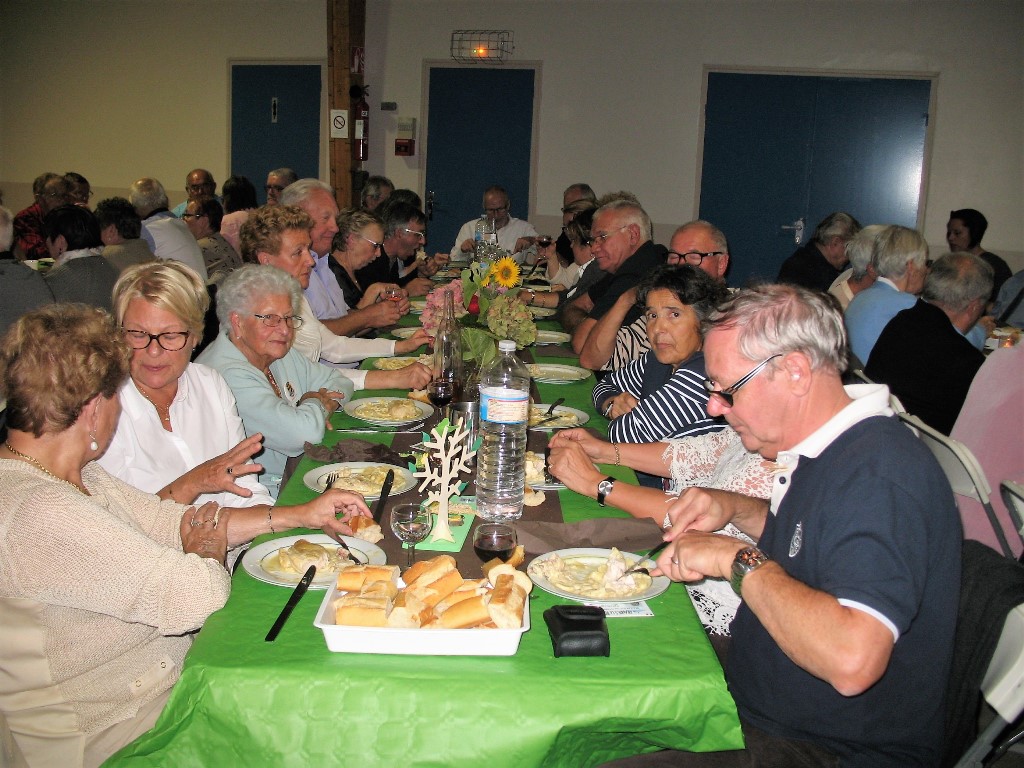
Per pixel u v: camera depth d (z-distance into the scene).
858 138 8.43
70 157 10.30
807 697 1.34
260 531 1.64
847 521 1.20
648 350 2.93
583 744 1.26
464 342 2.88
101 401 1.39
